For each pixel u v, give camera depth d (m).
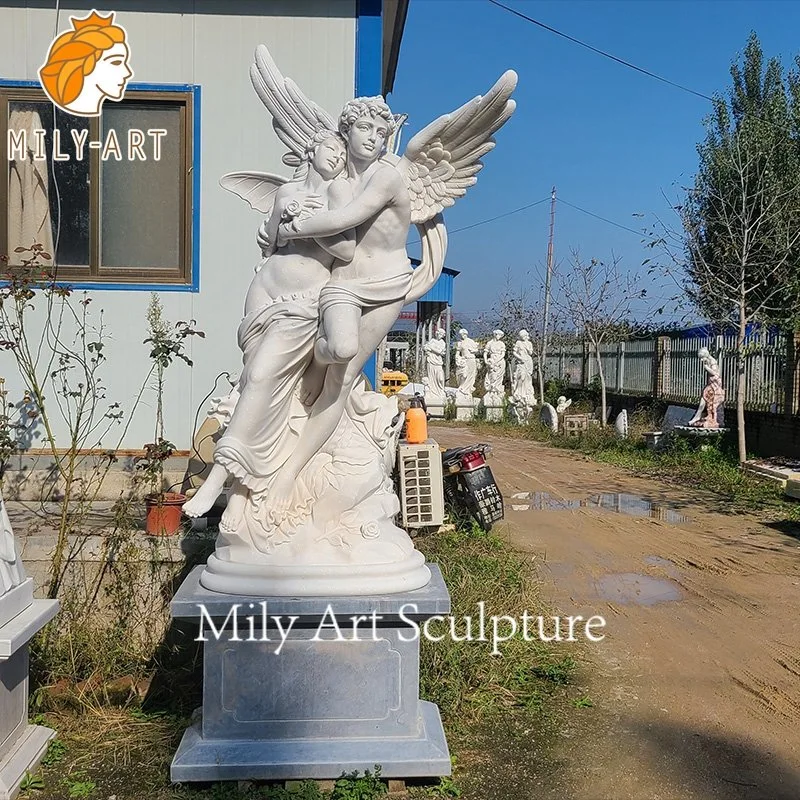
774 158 15.27
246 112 5.91
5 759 3.14
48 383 5.79
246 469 3.18
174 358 5.89
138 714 3.74
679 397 15.72
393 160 3.52
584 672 4.31
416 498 6.37
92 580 4.33
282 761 3.07
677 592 5.83
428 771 3.10
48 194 5.93
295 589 3.13
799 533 7.82
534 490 10.14
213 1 5.84
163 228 5.96
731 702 3.99
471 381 20.94
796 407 11.66
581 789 3.17
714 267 14.10
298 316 3.23
